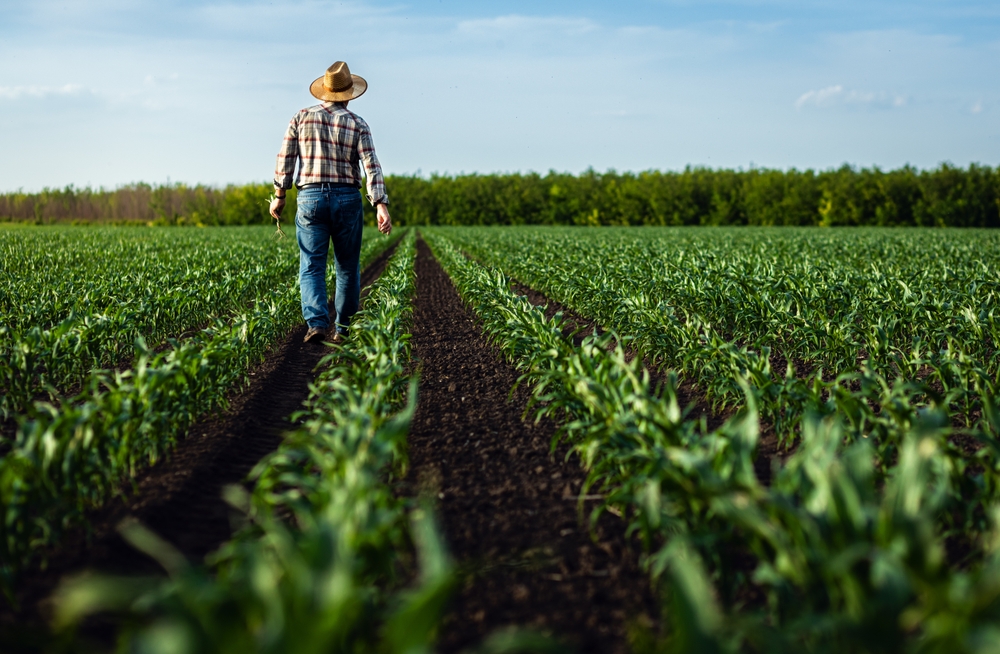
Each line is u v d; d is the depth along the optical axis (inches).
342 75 265.9
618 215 3181.6
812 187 2861.7
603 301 368.8
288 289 397.7
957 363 186.7
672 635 78.7
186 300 334.6
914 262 637.9
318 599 62.2
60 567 115.7
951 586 63.9
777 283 377.1
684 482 98.5
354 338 231.1
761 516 80.0
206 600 65.1
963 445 182.2
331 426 128.9
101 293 335.6
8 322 281.3
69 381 233.3
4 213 3228.3
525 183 3368.6
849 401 140.7
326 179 265.1
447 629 100.0
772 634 65.0
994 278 443.8
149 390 147.1
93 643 94.0
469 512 140.9
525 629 99.9
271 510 110.0
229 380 211.6
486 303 345.7
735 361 198.8
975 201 2554.1
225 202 3164.4
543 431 194.2
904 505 72.1
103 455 132.6
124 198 3265.3
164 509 137.4
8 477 105.4
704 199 3078.2
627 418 127.0
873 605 65.1
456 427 198.1
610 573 116.1
